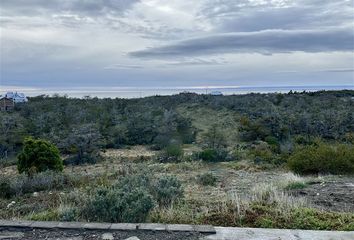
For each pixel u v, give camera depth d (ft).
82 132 86.84
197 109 142.92
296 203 17.22
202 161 63.05
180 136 105.29
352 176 38.65
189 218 15.39
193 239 12.53
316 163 41.45
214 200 22.31
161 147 96.12
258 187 25.82
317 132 88.69
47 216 16.51
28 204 26.55
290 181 29.84
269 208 16.02
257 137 95.35
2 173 62.49
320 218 14.87
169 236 12.75
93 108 141.38
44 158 54.75
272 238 12.59
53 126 110.52
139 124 114.11
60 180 39.27
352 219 14.64
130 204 15.46
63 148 85.25
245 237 12.68
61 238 12.57
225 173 46.73
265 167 52.19
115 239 12.48
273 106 130.21
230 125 115.65
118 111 143.23
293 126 92.17
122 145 105.09
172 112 128.98
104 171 51.70
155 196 20.36
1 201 30.12
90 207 15.38
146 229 13.24
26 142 56.44
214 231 13.10
